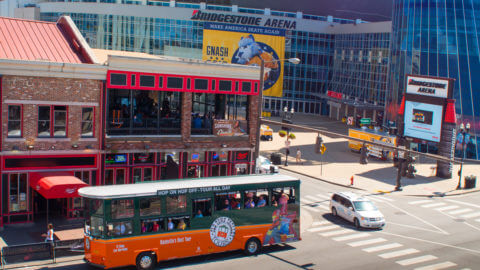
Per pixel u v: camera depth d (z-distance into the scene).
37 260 23.02
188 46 93.94
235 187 24.52
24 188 28.11
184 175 33.34
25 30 31.22
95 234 21.69
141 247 22.14
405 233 30.95
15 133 27.61
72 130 28.78
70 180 26.55
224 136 34.28
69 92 28.52
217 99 35.28
